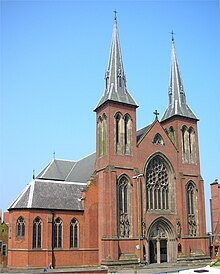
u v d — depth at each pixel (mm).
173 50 75688
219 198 76375
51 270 51562
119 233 57500
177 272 44500
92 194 60125
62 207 57406
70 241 56906
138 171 61188
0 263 55531
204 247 65438
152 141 64750
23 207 54906
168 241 63000
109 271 51312
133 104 63625
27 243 53594
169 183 65438
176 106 70625
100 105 63344
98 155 62719
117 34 68750
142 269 53938
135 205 59750
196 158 69625
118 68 65750
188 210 66312
